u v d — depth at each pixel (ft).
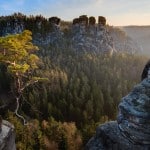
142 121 40.57
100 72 312.71
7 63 150.82
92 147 48.08
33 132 121.70
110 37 574.56
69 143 127.75
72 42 523.70
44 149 117.70
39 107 222.89
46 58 358.43
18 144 107.65
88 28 568.41
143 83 45.34
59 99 236.02
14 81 156.97
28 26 562.66
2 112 184.96
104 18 611.47
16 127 120.37
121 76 329.93
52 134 130.41
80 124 200.03
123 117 42.98
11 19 588.91
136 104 42.22
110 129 48.42
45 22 565.12
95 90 245.45
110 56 413.80
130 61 383.24
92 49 513.86
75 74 298.97
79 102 227.40
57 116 210.18
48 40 526.16
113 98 245.86
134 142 42.14
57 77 269.23
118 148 44.27
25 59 151.23
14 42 141.79
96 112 205.05
